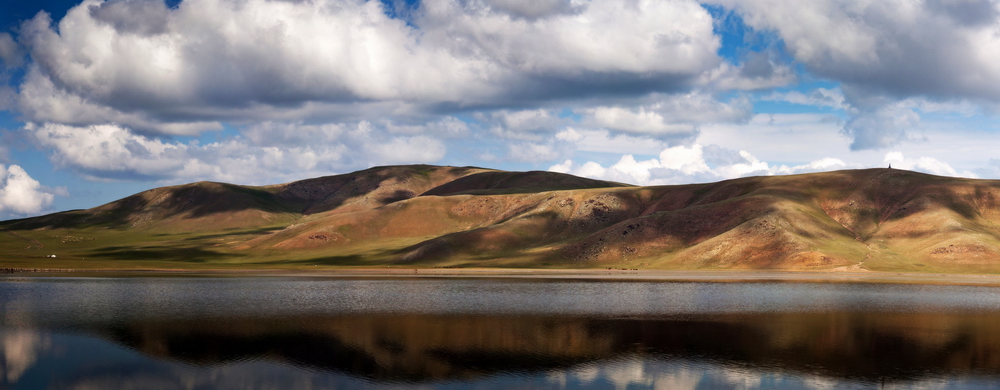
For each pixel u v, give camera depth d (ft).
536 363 166.61
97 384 148.15
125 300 296.30
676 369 161.07
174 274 508.12
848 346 188.65
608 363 167.02
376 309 265.13
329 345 188.03
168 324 223.30
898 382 150.20
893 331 213.66
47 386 146.82
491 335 204.54
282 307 271.28
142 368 161.38
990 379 153.07
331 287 379.14
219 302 290.15
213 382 149.89
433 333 207.00
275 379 151.23
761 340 197.77
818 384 148.36
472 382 148.77
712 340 197.36
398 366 162.91
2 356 173.17
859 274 526.16
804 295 331.16
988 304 294.25
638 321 233.76
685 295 330.13
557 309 266.77
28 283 391.04
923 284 418.51
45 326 218.79
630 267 640.99
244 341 193.47
